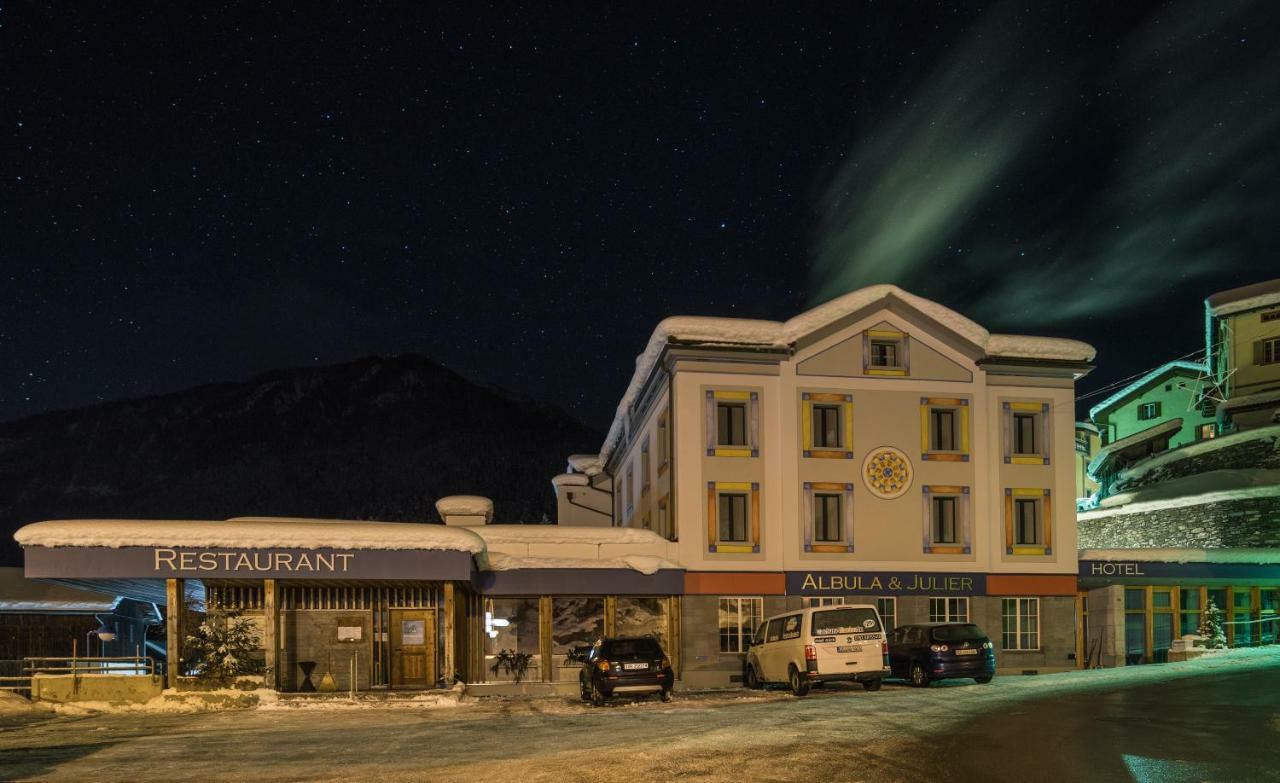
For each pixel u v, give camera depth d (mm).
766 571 29234
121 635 42719
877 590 29703
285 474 188625
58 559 22344
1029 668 30188
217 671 22375
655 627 30516
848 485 30172
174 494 188625
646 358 32625
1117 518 42344
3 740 15219
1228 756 10508
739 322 30219
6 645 39344
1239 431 40688
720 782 9859
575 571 28031
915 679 22781
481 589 27469
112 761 12594
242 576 22891
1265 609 32250
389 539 23547
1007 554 30641
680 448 29469
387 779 10711
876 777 9922
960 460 30875
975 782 9547
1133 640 31281
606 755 11773
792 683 21656
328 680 24953
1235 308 44000
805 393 30312
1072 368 31578
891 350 31094
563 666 29000
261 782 10750
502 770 11000
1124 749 11109
